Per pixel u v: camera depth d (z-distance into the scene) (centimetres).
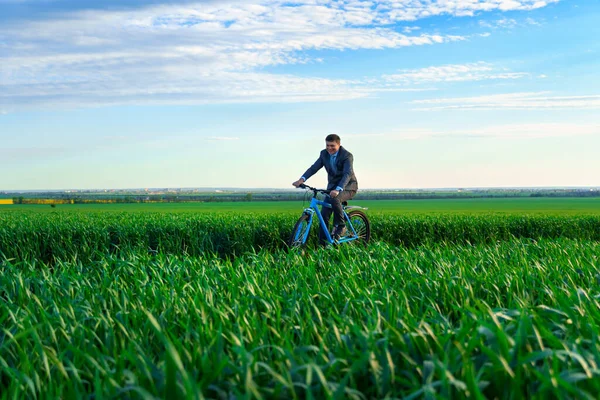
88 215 1872
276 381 263
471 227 1378
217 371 253
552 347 296
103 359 285
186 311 391
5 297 501
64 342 336
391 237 1323
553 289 447
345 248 811
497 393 256
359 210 1106
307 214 983
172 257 696
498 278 516
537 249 820
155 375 262
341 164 1032
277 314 374
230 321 364
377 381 258
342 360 270
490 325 290
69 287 493
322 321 381
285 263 694
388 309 382
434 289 481
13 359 325
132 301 454
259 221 1301
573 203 5178
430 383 242
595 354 274
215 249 1151
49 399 255
